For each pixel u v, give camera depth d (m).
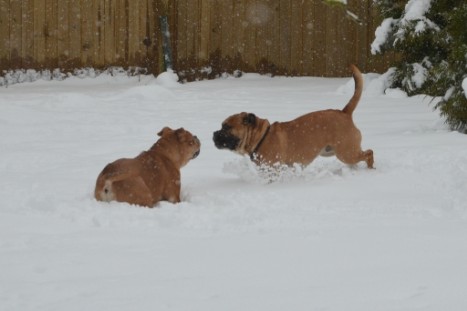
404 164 8.69
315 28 20.23
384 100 15.27
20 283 4.58
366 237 5.66
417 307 4.04
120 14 19.73
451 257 5.05
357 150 8.51
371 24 20.09
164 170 7.38
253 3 20.16
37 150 10.19
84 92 17.00
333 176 8.27
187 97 15.98
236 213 6.59
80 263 5.03
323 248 5.35
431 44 15.69
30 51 19.31
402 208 6.78
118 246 5.51
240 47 20.27
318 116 8.48
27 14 19.23
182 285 4.51
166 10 19.41
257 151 8.28
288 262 5.00
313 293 4.32
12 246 5.50
